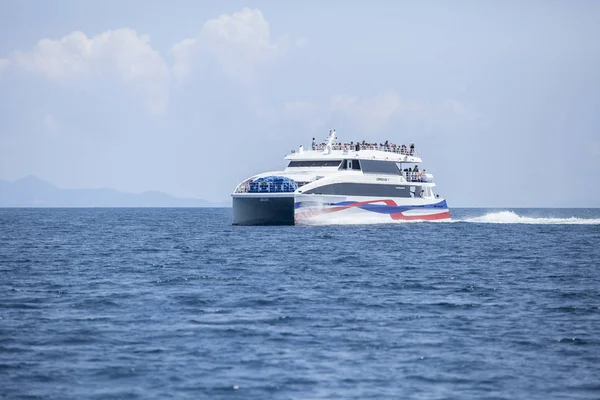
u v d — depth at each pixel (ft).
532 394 164.76
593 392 166.20
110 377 173.37
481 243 539.70
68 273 354.74
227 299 271.28
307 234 591.78
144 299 271.49
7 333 213.66
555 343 205.67
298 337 209.67
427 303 266.57
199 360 186.29
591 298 281.33
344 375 175.63
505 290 301.22
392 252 457.27
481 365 184.34
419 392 164.96
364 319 235.20
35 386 167.32
